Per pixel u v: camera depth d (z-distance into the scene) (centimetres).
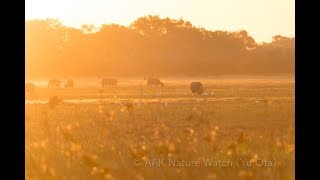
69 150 3525
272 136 4128
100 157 3600
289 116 7400
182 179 3127
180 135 3941
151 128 5088
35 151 3481
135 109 9719
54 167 3225
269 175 3141
